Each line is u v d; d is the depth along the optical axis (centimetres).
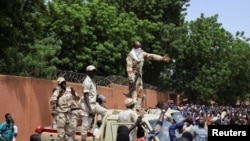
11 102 1606
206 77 5188
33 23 1938
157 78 4556
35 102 1747
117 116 1059
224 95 6019
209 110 3959
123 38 3241
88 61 2970
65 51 2927
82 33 2925
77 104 1115
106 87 2453
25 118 1680
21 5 1838
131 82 1302
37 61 2120
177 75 5197
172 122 1105
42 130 1199
